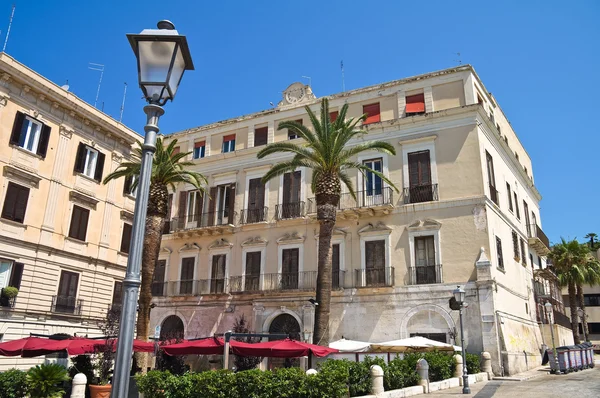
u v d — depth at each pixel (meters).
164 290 34.34
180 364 24.66
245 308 30.95
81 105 32.19
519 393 16.98
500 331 24.45
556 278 39.97
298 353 17.22
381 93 30.59
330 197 23.09
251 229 32.59
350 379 15.05
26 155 28.16
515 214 32.69
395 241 27.58
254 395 12.69
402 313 26.19
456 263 25.80
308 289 28.88
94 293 31.30
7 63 26.80
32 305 27.25
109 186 33.66
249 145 34.59
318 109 32.47
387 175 28.86
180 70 6.26
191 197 36.03
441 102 28.78
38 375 14.75
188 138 37.81
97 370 20.47
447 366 20.19
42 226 28.44
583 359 28.48
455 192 26.89
